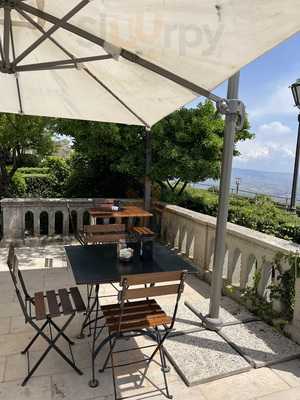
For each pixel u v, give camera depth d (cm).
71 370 253
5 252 538
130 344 290
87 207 608
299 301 292
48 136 795
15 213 566
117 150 623
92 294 387
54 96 327
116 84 289
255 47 192
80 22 209
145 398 227
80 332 305
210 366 259
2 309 346
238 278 401
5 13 194
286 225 579
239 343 291
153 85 276
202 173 615
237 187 1513
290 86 489
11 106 346
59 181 998
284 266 313
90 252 317
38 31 250
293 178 783
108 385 238
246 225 657
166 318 245
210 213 750
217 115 643
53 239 588
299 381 250
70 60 222
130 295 219
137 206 641
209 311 321
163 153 596
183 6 171
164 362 250
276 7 160
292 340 298
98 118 360
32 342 267
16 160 825
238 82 280
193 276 475
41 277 441
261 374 257
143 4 176
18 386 233
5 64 210
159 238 632
